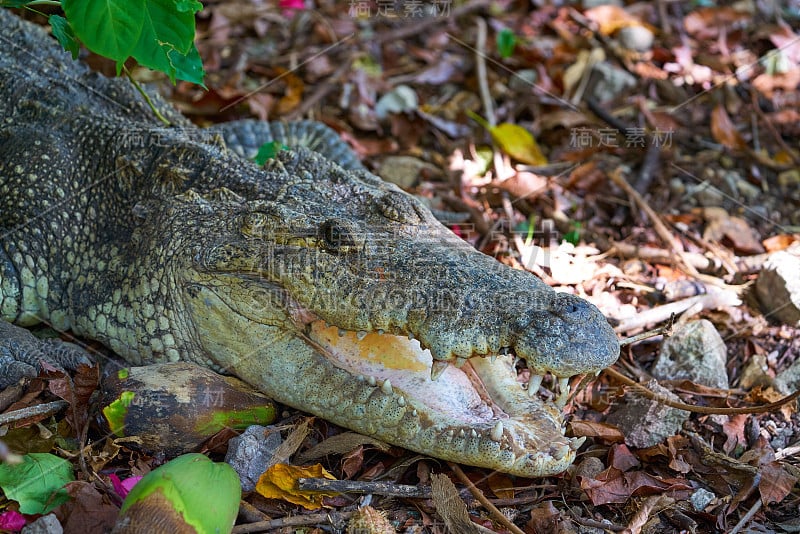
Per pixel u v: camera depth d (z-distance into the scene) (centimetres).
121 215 375
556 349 274
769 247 470
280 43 601
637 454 330
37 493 276
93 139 397
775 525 299
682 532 296
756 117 577
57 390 306
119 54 282
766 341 402
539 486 310
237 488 270
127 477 297
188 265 326
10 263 372
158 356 348
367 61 591
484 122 538
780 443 344
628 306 413
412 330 291
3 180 388
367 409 304
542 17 659
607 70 582
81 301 371
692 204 506
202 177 363
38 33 478
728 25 658
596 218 486
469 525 281
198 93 515
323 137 495
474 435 293
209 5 611
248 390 328
